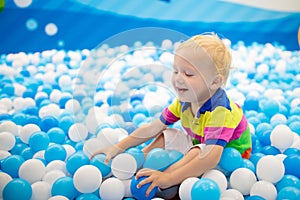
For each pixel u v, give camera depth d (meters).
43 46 3.08
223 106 1.49
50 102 2.24
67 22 3.08
